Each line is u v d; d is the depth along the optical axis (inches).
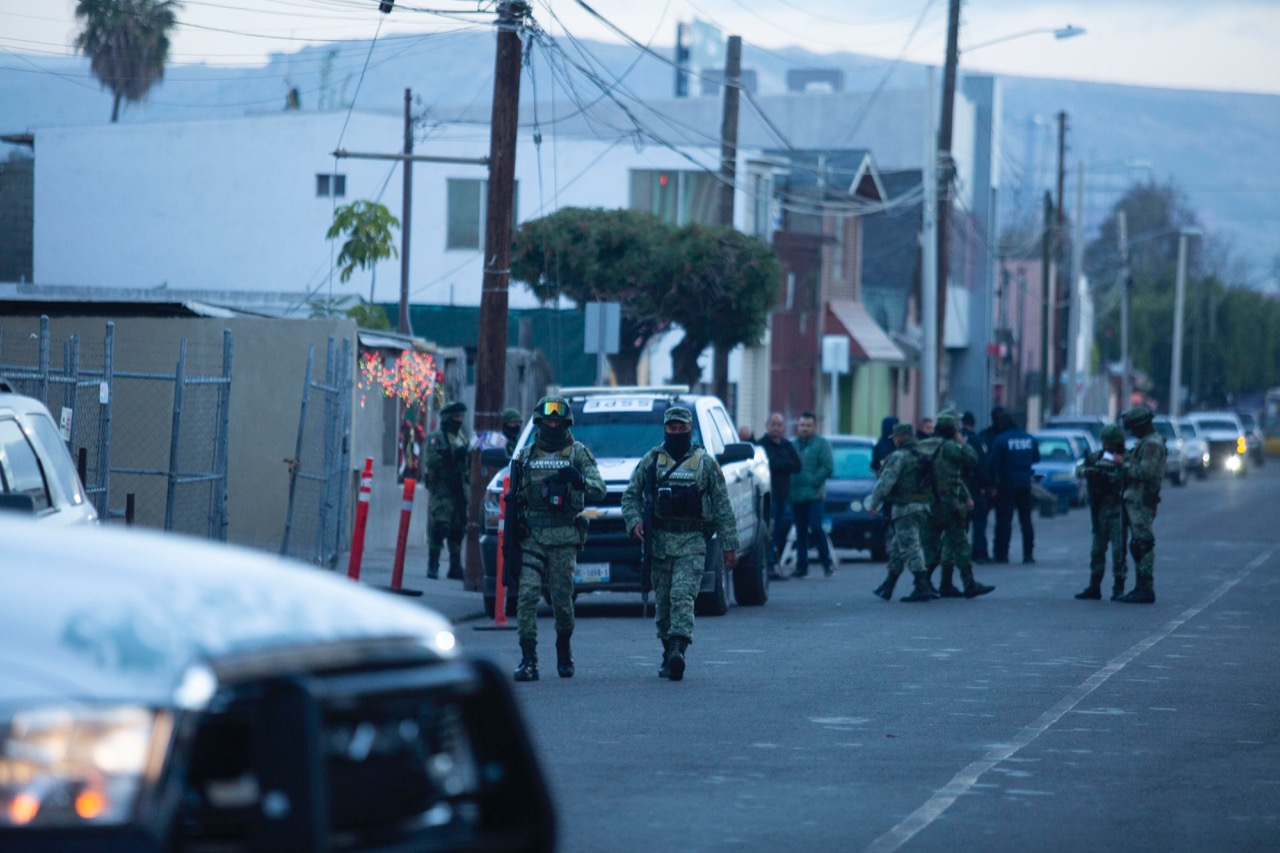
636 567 1786.4
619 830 822.5
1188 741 1084.5
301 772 434.9
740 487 1947.6
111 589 462.6
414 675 485.4
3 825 408.8
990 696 1277.1
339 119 4889.3
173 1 4586.6
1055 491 4399.6
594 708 1216.2
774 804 886.4
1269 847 791.7
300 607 486.0
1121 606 2033.7
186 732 424.2
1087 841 802.8
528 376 3624.5
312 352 2165.4
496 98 2130.9
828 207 5674.2
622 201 4781.0
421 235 4820.4
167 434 2386.8
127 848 409.1
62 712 418.0
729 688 1321.4
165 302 2432.3
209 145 5002.5
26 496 763.4
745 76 7564.0
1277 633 1726.1
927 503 2103.8
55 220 5078.7
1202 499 5162.4
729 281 3582.7
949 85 4018.2
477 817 503.5
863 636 1691.7
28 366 2343.8
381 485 2743.6
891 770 981.8
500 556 1798.7
